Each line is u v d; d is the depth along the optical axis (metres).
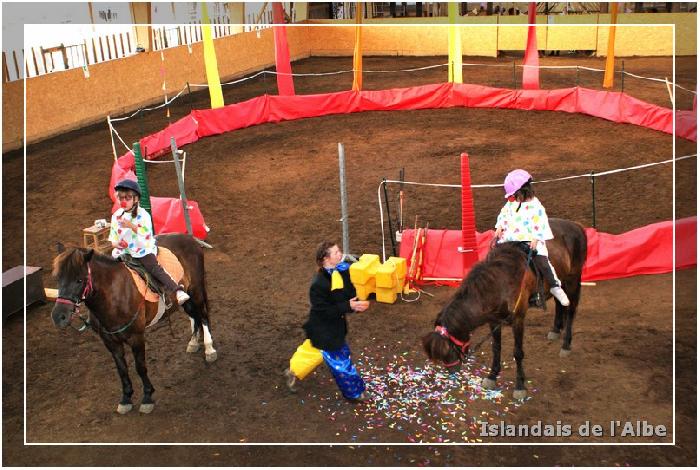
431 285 10.59
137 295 7.44
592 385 7.76
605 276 10.43
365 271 9.94
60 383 8.46
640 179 14.91
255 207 14.66
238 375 8.41
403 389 7.88
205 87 28.78
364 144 19.42
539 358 8.38
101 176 17.47
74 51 24.23
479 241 10.58
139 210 7.51
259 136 21.05
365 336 9.10
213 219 14.05
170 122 22.83
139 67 25.33
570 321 8.33
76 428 7.52
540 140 18.75
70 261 6.86
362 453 6.82
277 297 10.45
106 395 8.16
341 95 23.45
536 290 7.62
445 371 8.18
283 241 12.65
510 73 28.05
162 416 7.66
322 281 7.15
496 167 16.58
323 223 13.41
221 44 29.77
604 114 20.50
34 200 15.89
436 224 12.98
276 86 28.50
